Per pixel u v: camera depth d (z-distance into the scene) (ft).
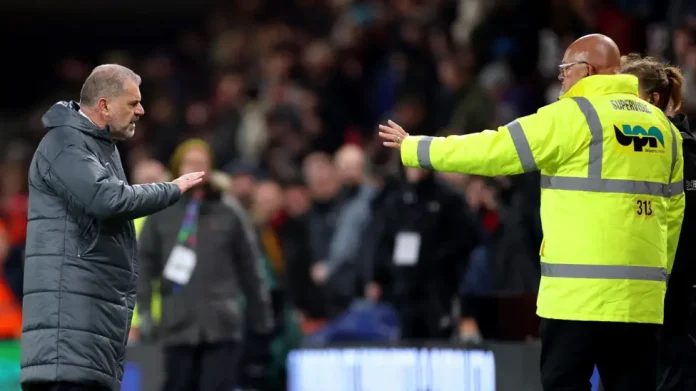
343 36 176.55
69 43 232.53
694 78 108.78
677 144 67.46
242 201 129.49
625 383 65.26
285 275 128.67
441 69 151.64
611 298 63.26
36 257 68.23
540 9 147.43
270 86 173.47
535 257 95.20
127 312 69.67
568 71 67.00
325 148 162.20
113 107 69.72
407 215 107.65
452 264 106.11
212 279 96.78
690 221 71.87
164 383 96.94
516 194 96.32
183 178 70.08
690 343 72.33
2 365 109.29
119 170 70.79
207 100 206.08
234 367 97.30
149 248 98.27
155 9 232.94
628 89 65.98
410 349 98.12
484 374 92.84
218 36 211.00
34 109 220.43
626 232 63.77
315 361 104.01
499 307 94.68
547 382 65.00
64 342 67.00
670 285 72.28
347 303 127.03
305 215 138.31
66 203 68.33
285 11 203.51
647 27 139.54
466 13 160.15
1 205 167.63
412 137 67.26
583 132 63.98
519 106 144.15
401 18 165.58
